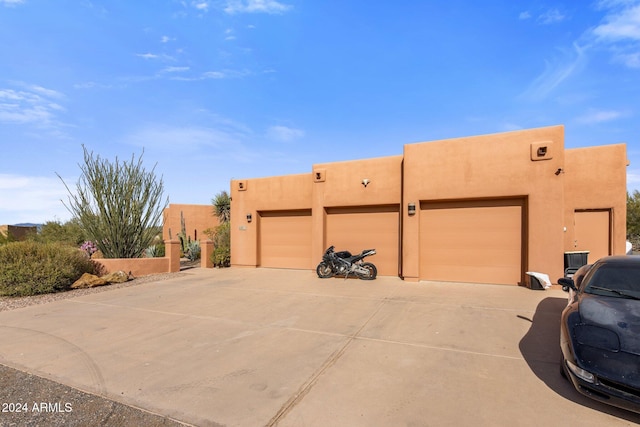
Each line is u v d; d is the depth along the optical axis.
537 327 5.45
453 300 7.35
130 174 13.53
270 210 13.13
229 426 2.97
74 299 8.45
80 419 3.13
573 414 3.04
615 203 10.09
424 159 9.57
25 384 3.86
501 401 3.28
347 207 11.41
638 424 2.88
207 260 14.55
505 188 8.73
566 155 10.56
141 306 7.56
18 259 9.08
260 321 6.19
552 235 8.30
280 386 3.67
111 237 12.95
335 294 8.29
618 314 3.44
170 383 3.80
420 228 9.84
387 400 3.34
